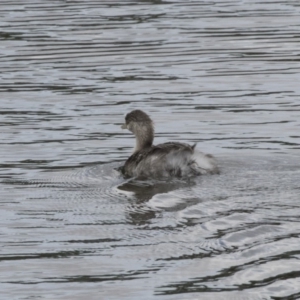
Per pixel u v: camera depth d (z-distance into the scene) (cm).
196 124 2103
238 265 1280
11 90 2423
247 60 2709
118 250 1355
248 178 1650
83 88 2433
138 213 1505
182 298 1196
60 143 1967
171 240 1381
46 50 2858
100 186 1669
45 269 1297
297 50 2825
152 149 1738
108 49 2859
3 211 1538
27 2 3675
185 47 2880
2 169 1791
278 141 1948
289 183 1611
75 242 1392
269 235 1367
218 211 1482
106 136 2023
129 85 2455
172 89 2409
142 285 1237
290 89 2394
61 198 1603
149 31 3109
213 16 3362
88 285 1242
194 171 1686
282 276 1239
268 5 3584
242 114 2172
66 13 3431
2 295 1218
